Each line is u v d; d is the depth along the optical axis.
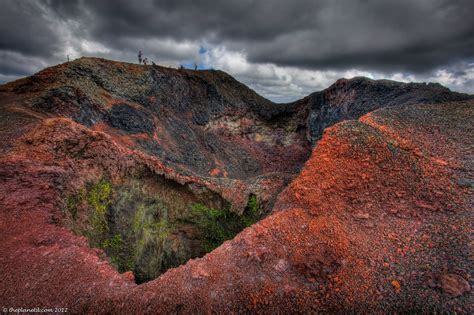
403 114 13.42
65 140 11.93
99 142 13.31
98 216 12.11
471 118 12.62
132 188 14.53
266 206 15.14
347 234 6.73
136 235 13.96
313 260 6.07
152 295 5.51
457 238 6.09
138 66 41.88
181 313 5.18
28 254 6.47
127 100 35.16
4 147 12.51
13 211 7.81
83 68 32.31
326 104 46.38
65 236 7.39
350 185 8.49
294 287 5.53
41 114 21.83
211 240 16.28
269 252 6.46
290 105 56.88
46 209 8.30
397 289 5.20
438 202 7.44
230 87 58.62
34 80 27.73
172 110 43.75
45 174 9.59
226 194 16.05
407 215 7.17
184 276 5.98
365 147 9.78
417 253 5.92
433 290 5.00
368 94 36.66
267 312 5.13
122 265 12.74
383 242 6.39
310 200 8.27
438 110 13.93
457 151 9.95
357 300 5.12
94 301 5.40
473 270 5.20
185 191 16.34
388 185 8.32
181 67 53.34
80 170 12.03
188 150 38.66
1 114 18.17
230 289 5.57
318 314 5.02
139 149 29.00
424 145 10.45
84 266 6.27
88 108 27.31
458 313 4.53
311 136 49.31
